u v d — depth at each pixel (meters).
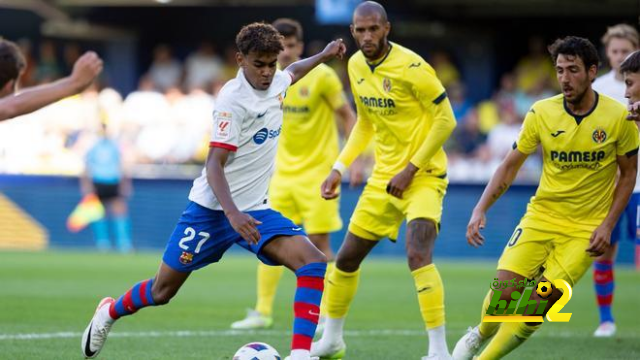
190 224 22.09
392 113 26.23
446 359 24.47
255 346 21.55
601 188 23.00
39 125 78.00
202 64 86.25
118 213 70.94
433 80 25.66
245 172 21.89
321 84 34.09
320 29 86.75
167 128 78.75
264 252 21.77
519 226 23.72
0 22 89.25
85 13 86.56
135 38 89.56
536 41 82.31
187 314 36.03
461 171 72.56
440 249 69.06
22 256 64.19
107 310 23.16
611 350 28.34
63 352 25.92
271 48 21.02
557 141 22.86
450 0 75.19
